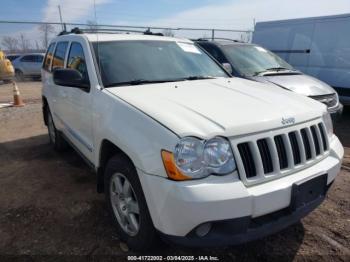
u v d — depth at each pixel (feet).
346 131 21.68
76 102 11.98
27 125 24.29
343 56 23.71
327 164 8.83
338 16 23.76
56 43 16.34
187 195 6.71
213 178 7.00
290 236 9.75
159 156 7.13
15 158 16.78
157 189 7.14
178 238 7.13
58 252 9.07
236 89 10.30
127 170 8.23
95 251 9.08
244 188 7.02
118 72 10.74
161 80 11.03
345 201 11.85
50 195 12.46
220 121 7.45
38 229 10.19
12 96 39.50
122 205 9.12
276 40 27.78
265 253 9.00
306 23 25.66
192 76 11.84
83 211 11.21
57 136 16.74
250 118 7.69
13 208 11.50
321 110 9.48
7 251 9.13
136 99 8.82
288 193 7.58
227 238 7.09
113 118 8.84
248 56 21.57
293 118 8.23
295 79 19.42
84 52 11.49
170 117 7.54
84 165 15.57
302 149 8.25
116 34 12.81
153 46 12.44
